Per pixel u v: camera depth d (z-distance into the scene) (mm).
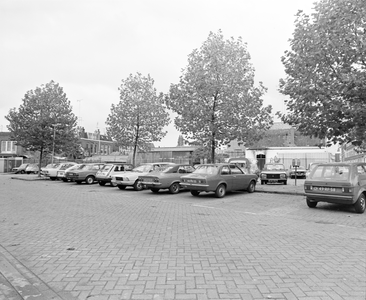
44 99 29547
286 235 6789
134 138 27297
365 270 4543
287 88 13641
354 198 9586
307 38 12602
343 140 13695
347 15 11344
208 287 3912
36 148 30594
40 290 3820
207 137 18672
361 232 7160
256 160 36062
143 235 6730
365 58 11445
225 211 10250
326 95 12242
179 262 4883
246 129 18328
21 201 12414
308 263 4855
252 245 5926
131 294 3711
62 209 10438
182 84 19203
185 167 16312
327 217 9172
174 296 3656
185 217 9016
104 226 7680
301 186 18328
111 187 19562
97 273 4398
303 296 3652
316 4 12492
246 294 3709
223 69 18094
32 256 5199
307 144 50406
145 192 16438
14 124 30203
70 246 5824
